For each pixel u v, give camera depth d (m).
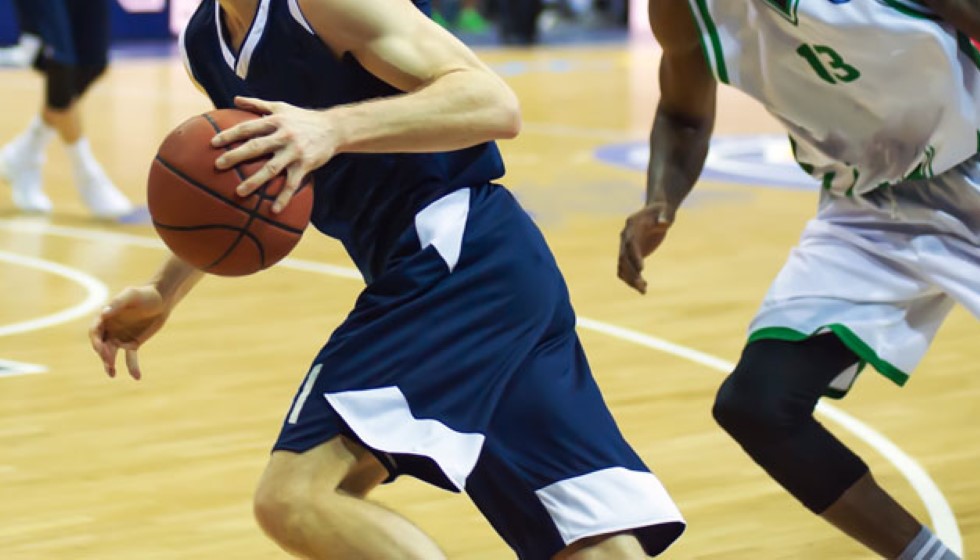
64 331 12.62
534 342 5.86
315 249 16.30
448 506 8.73
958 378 11.34
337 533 5.45
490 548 8.09
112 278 14.64
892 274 6.99
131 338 6.52
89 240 16.50
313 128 5.23
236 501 8.72
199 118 5.38
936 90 6.56
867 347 6.89
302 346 12.23
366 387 5.62
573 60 41.28
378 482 5.85
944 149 6.74
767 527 8.39
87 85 17.50
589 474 5.84
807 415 6.90
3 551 7.93
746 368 6.95
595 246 16.23
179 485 8.98
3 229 17.06
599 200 19.08
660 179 7.41
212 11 5.86
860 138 6.89
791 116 6.96
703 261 15.48
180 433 9.96
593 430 5.89
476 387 5.71
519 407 5.84
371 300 5.80
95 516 8.46
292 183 5.21
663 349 12.12
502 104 5.54
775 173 21.31
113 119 27.36
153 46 44.28
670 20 6.99
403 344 5.67
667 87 7.38
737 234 16.86
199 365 11.63
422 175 5.84
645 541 5.96
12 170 18.08
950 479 9.15
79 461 9.39
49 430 9.99
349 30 5.50
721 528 8.37
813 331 6.89
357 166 5.83
